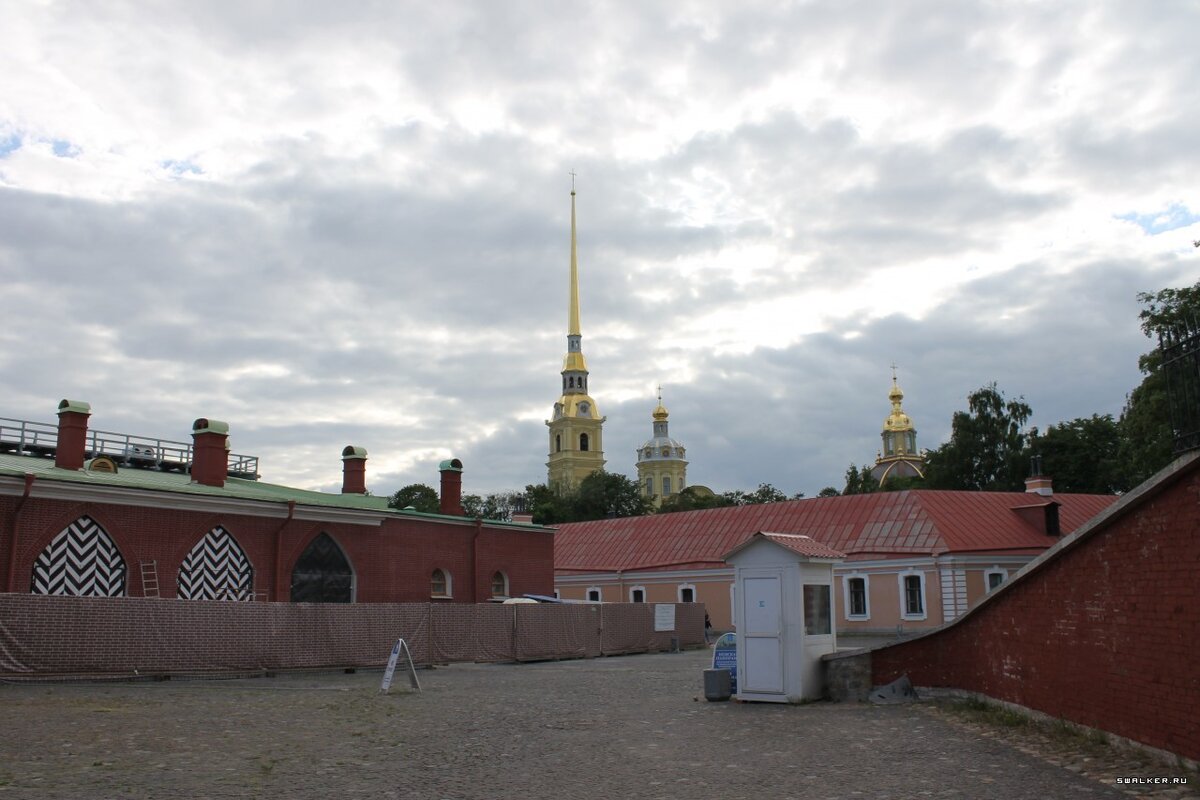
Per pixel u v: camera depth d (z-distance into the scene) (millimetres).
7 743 13922
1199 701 10180
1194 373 10945
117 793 10500
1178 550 10617
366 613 31531
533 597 42594
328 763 12641
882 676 19109
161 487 32625
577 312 190125
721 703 19812
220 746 14000
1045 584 14195
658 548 63438
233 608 28031
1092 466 76438
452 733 15578
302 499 41625
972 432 80375
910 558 49406
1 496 29047
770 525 59281
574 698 21453
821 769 11914
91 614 25203
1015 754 12398
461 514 48406
